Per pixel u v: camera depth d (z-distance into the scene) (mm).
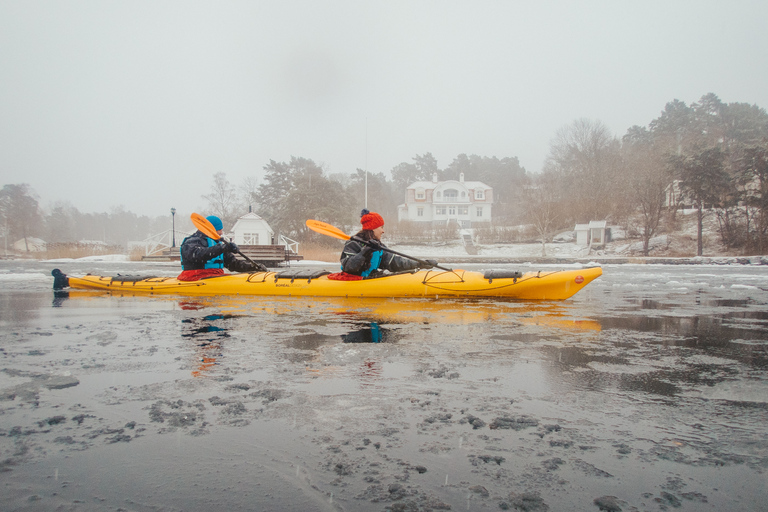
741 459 1587
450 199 67062
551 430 1830
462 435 1782
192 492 1396
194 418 1945
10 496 1365
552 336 3781
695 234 37219
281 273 7340
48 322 4500
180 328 4148
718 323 4520
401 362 2879
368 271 7012
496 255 39812
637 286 9852
